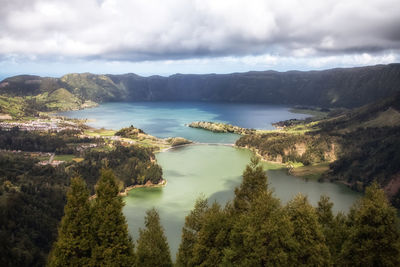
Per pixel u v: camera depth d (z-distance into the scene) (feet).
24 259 406.21
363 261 163.73
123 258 159.43
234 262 161.07
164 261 197.26
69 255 157.48
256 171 205.98
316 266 151.43
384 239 162.40
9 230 447.83
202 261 180.04
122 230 164.25
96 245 157.89
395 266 160.15
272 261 151.02
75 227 157.28
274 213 161.48
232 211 201.67
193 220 208.54
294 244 150.71
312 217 161.17
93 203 173.47
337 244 185.68
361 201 193.06
